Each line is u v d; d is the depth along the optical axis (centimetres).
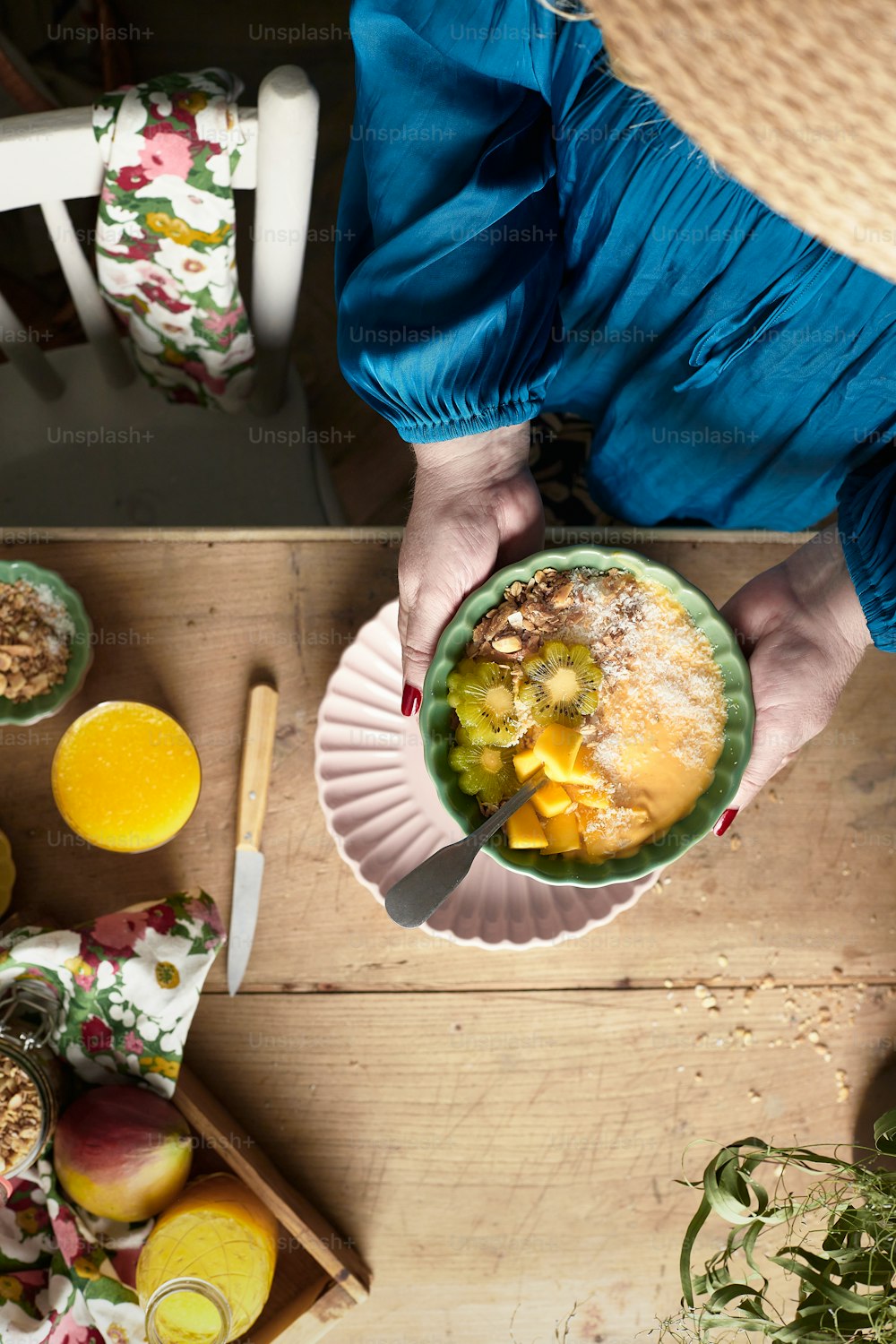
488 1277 93
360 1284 86
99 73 187
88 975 86
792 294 85
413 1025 96
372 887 94
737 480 110
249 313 179
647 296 94
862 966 98
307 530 102
